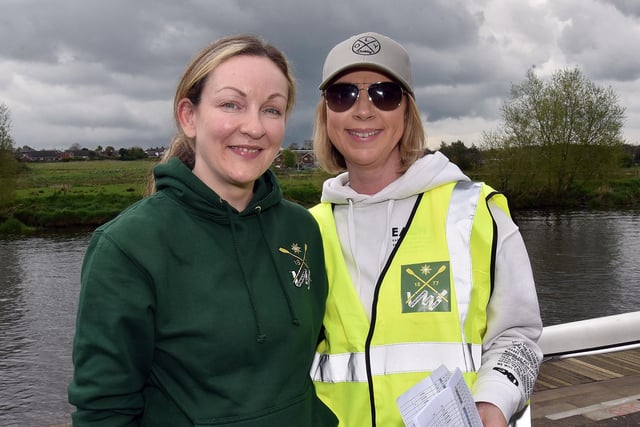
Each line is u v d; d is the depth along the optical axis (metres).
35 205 43.12
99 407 1.37
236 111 1.52
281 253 1.67
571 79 40.12
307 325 1.63
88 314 1.37
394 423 1.77
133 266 1.39
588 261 23.73
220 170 1.54
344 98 1.93
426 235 1.85
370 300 1.87
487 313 1.81
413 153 1.99
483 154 41.75
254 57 1.54
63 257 29.20
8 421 11.41
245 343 1.47
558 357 3.45
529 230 31.73
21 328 17.66
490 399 1.62
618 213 37.59
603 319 3.62
